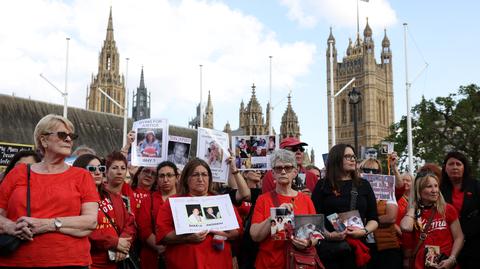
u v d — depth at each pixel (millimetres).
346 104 134625
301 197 7531
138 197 9859
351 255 7594
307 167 14539
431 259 7863
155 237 8148
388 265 9016
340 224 7277
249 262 8734
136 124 10992
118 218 7621
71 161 11156
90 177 6008
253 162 11469
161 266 8008
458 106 48344
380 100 135750
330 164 7961
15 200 5465
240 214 9609
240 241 8992
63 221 5387
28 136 51219
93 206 5785
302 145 11180
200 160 7734
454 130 49344
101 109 110562
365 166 10102
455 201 9086
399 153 52344
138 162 10672
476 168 46562
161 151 10750
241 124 88812
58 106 57312
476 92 48531
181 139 11148
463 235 8320
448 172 9266
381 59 143000
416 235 8367
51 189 5586
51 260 5266
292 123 84688
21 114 52375
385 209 9117
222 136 10211
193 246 7172
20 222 5176
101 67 112250
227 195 7562
